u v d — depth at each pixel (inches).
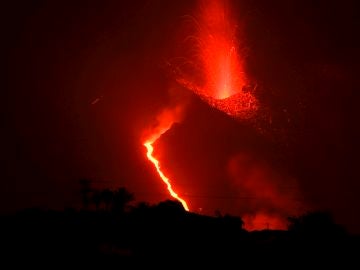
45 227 1967.3
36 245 1733.5
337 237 1882.4
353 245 1804.9
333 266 1625.2
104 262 1573.6
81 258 1606.8
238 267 1603.1
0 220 2052.2
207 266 1594.5
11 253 1632.6
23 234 1870.1
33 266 1499.8
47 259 1577.3
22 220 2052.2
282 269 1593.3
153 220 2028.8
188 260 1646.2
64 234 1892.2
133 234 1925.4
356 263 1652.3
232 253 1732.3
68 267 1502.2
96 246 1771.7
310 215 1968.5
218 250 1766.7
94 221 2066.9
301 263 1642.5
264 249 1782.7
